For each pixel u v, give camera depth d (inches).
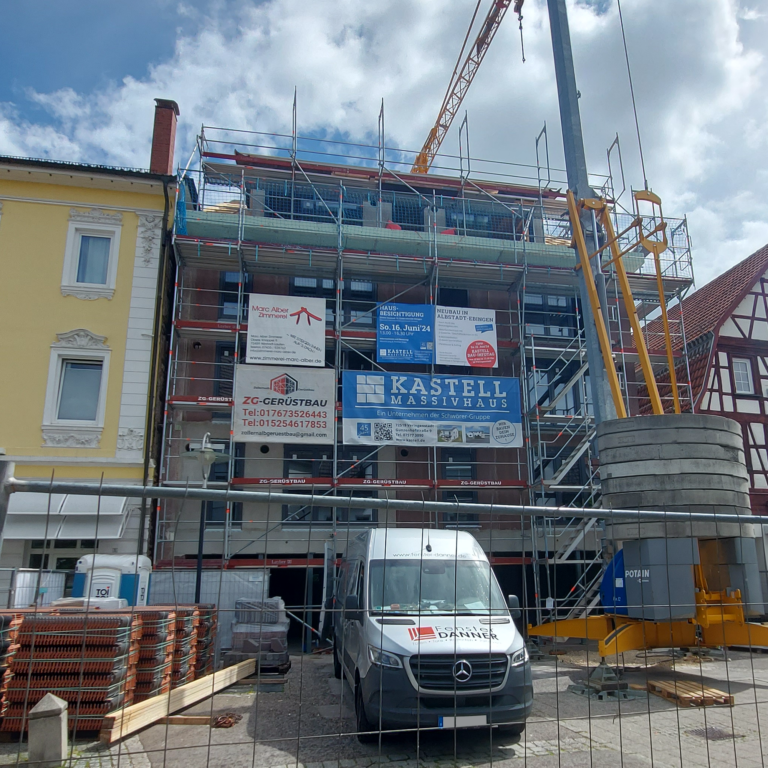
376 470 682.2
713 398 764.0
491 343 678.5
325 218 775.1
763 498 748.0
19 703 242.4
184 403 614.2
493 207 825.5
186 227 669.9
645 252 752.3
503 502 691.4
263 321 641.0
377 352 658.8
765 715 289.1
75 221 642.2
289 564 593.9
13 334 608.4
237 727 265.1
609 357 540.7
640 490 382.9
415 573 289.4
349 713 289.1
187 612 323.6
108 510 566.6
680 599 348.2
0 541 137.9
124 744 237.0
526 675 247.0
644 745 241.6
